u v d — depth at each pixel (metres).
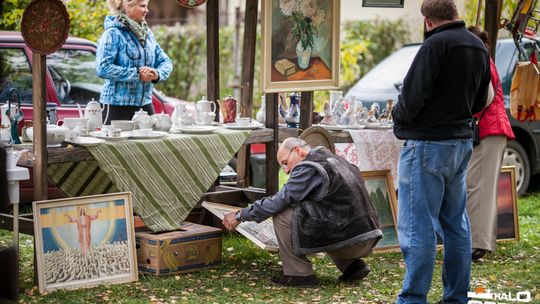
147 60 7.99
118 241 6.44
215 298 6.09
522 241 8.31
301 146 6.42
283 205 6.31
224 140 7.15
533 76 8.16
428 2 5.49
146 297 6.06
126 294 6.12
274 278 6.55
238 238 8.11
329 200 6.25
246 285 6.44
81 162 6.93
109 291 6.16
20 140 6.73
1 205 5.40
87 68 9.51
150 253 6.60
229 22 17.89
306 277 6.45
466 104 5.48
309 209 6.25
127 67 7.82
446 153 5.44
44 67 6.15
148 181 6.65
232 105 7.54
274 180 7.78
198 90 16.81
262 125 7.66
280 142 8.10
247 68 8.12
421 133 5.45
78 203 6.30
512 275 6.95
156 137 6.81
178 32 16.83
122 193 6.47
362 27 17.39
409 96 5.36
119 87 7.90
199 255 6.80
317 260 7.26
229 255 7.40
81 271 6.27
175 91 16.73
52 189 8.97
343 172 6.29
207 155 7.01
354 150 8.13
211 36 8.30
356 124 8.17
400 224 5.60
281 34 7.38
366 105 10.88
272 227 6.97
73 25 12.47
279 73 7.43
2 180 5.38
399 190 5.62
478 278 6.84
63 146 6.36
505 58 10.83
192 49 16.81
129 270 6.46
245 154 8.57
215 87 8.36
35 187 6.22
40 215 6.13
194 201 6.93
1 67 9.04
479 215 7.54
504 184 8.31
